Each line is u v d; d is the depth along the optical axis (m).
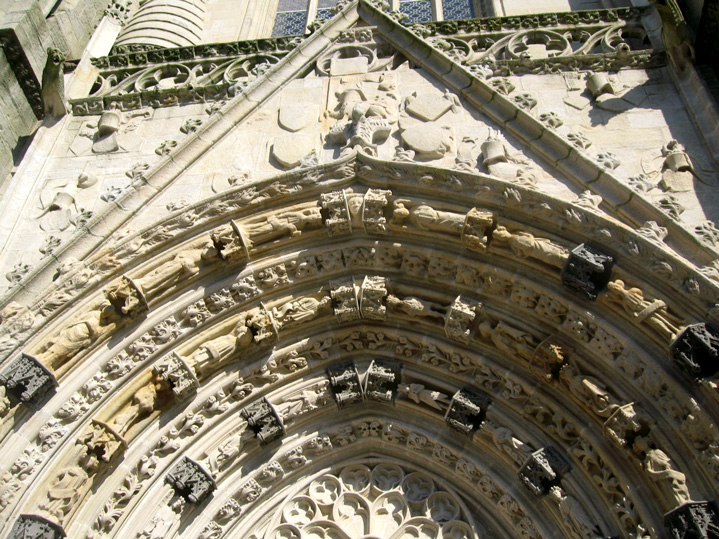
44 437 8.72
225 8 18.09
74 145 12.26
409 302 10.33
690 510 7.62
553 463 9.16
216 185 10.98
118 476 9.16
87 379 9.26
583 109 11.66
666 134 11.07
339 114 11.84
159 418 9.73
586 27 13.48
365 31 13.27
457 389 10.20
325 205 10.55
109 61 14.27
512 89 11.90
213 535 9.55
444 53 12.32
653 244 8.92
